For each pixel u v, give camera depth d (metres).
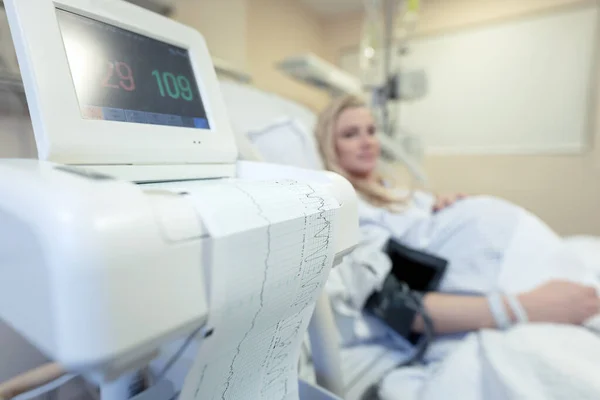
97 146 0.26
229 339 0.23
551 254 0.74
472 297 0.66
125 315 0.16
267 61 1.49
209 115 0.38
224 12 1.16
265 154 0.88
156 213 0.18
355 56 1.93
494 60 1.61
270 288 0.24
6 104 0.52
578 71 1.45
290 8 1.66
